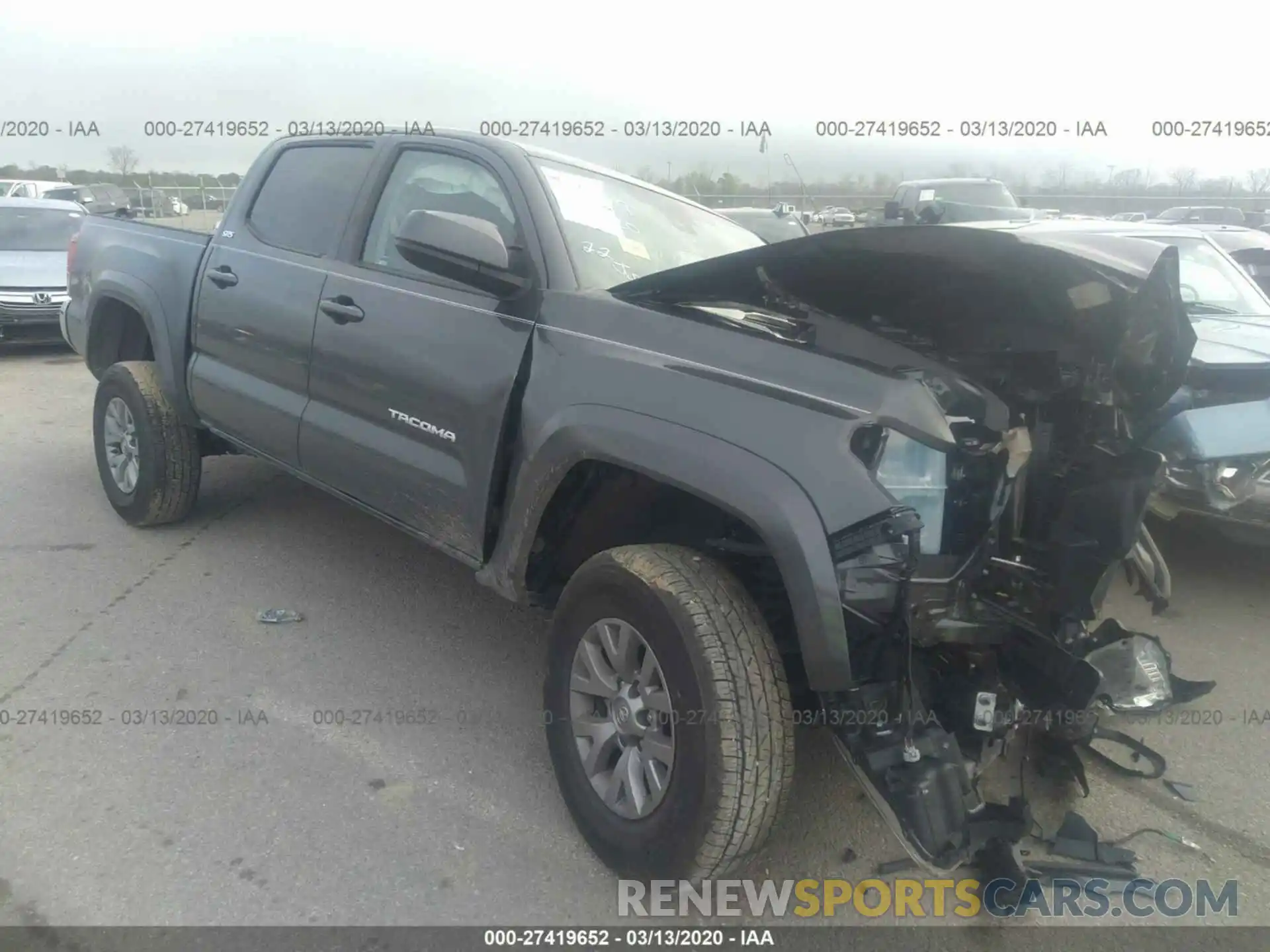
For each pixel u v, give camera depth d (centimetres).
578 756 276
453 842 279
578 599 276
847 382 233
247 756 314
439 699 355
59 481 598
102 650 381
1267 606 455
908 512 218
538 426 284
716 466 237
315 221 404
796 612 225
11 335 1045
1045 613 265
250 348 417
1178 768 328
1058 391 276
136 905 249
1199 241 584
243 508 550
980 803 263
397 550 495
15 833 273
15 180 2012
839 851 283
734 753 233
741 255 256
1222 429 410
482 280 305
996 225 294
